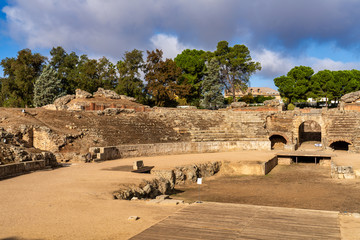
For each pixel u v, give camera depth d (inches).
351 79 3481.8
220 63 3964.1
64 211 652.1
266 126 2679.6
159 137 2156.7
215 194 1233.4
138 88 3454.7
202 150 2174.0
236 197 1176.8
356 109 2618.1
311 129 3078.2
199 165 1582.2
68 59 3563.0
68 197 780.0
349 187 1295.5
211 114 2691.9
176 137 2236.7
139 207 705.0
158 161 1638.8
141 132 2133.4
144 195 979.3
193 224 569.6
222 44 3988.7
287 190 1286.9
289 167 1908.2
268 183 1444.4
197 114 2655.0
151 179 1101.1
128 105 2632.9
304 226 556.1
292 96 3732.8
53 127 1800.0
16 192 829.2
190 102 3887.8
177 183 1405.0
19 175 1128.2
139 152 1868.8
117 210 671.1
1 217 601.0
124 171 1259.8
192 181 1469.0
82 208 681.6
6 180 1020.5
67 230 530.0
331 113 2509.8
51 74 3095.5
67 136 1701.5
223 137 2365.9
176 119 2500.0
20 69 3063.5
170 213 655.1
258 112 2736.2
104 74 3592.5
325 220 593.9
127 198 879.1
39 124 1753.2
